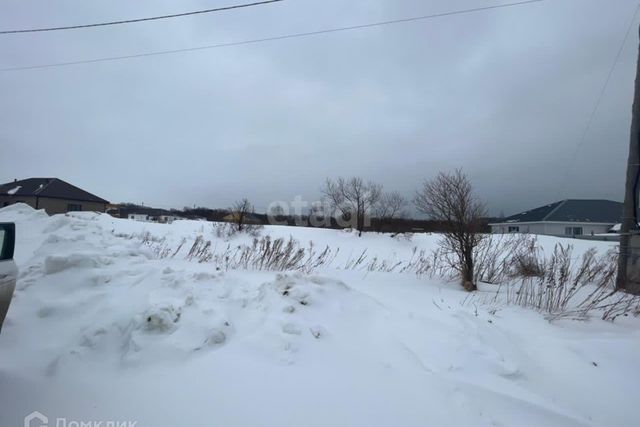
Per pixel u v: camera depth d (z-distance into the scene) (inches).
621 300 231.5
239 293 174.9
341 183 1296.8
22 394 101.2
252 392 106.7
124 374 113.1
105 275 173.9
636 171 342.6
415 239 967.6
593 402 122.3
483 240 343.9
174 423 92.7
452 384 118.2
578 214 1606.8
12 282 111.1
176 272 186.2
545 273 311.6
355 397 108.1
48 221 407.2
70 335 132.5
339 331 150.5
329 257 577.3
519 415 108.0
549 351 154.6
